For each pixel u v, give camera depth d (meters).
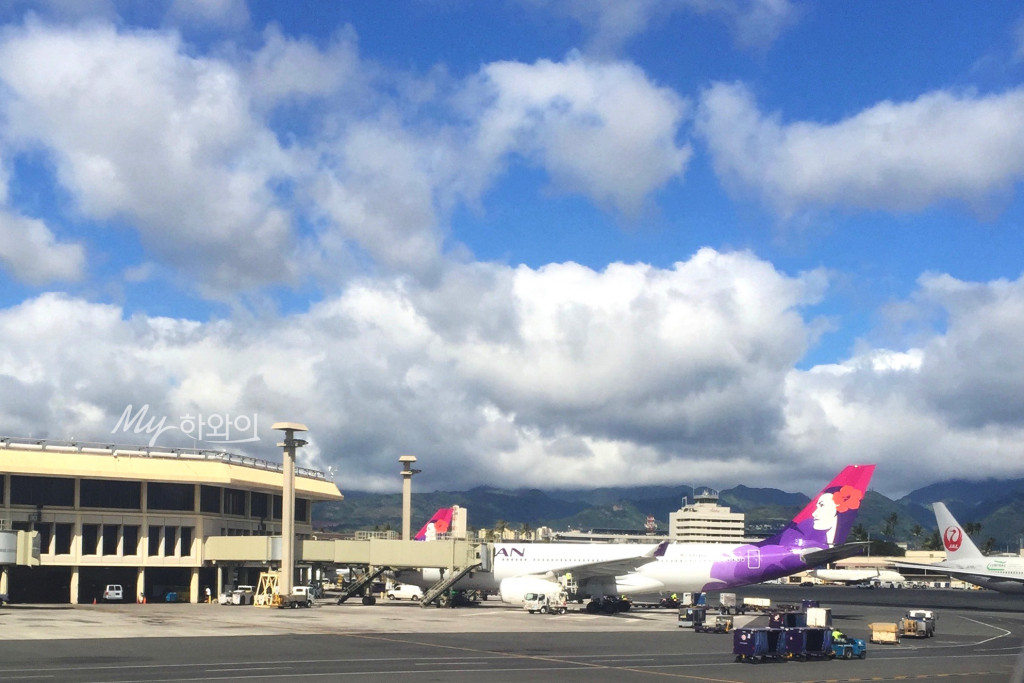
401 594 98.12
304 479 109.69
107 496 90.19
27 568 89.94
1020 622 83.31
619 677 40.06
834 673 43.00
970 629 73.38
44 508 87.06
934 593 171.88
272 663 42.50
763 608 75.75
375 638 55.06
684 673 42.03
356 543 88.06
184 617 69.94
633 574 81.69
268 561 91.06
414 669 41.06
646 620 72.94
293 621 66.88
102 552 89.06
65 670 39.50
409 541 85.81
